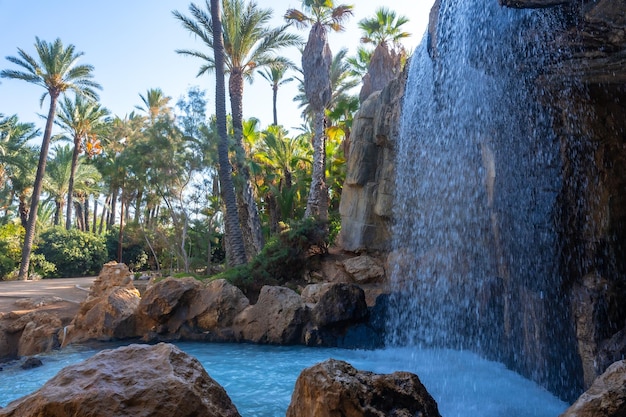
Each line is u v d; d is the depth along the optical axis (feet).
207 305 46.88
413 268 48.91
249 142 110.52
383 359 37.06
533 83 25.14
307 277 59.67
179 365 14.46
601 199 24.91
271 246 63.21
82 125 144.36
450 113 37.06
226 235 84.48
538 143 27.32
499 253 30.22
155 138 82.07
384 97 60.64
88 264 128.67
